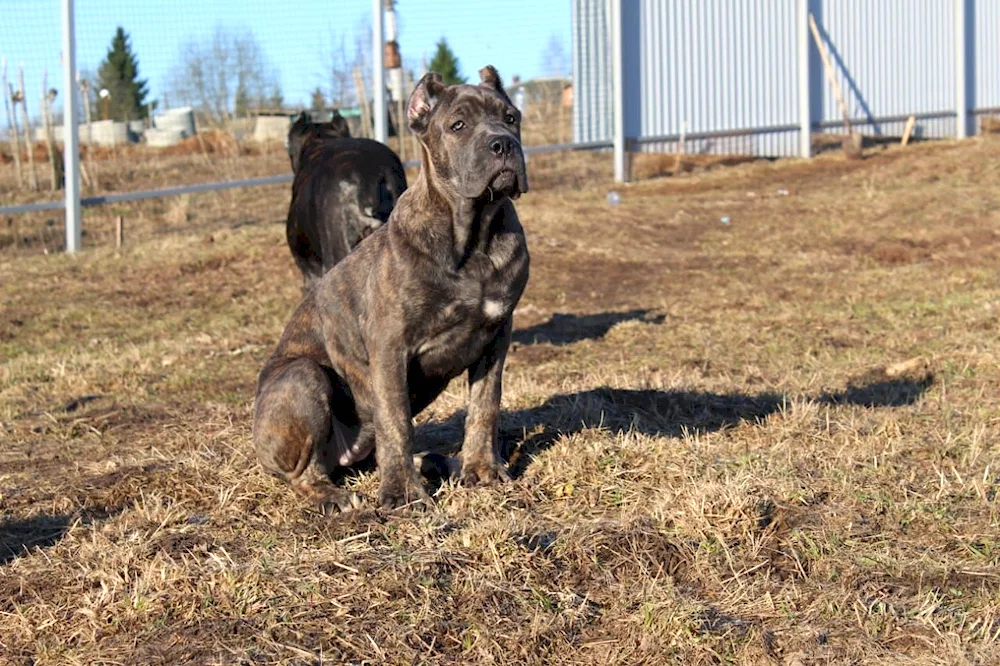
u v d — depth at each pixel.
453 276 4.79
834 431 5.99
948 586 4.10
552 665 3.66
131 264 12.78
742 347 8.65
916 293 10.62
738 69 21.48
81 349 9.62
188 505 5.25
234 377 8.41
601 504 4.98
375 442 5.40
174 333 10.23
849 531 4.53
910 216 14.87
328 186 7.80
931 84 25.34
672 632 3.76
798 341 8.74
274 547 4.57
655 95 20.33
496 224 4.82
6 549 4.84
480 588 4.05
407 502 4.96
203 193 17.73
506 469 5.29
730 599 4.02
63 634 3.96
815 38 22.84
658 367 7.94
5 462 6.34
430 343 4.95
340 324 5.19
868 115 24.12
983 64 26.50
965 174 17.81
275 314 10.72
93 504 5.37
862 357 8.02
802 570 4.24
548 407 6.51
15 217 16.19
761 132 22.00
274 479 5.44
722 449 5.62
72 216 14.26
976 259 12.23
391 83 19.42
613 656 3.68
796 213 15.62
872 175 18.75
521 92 19.31
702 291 11.29
